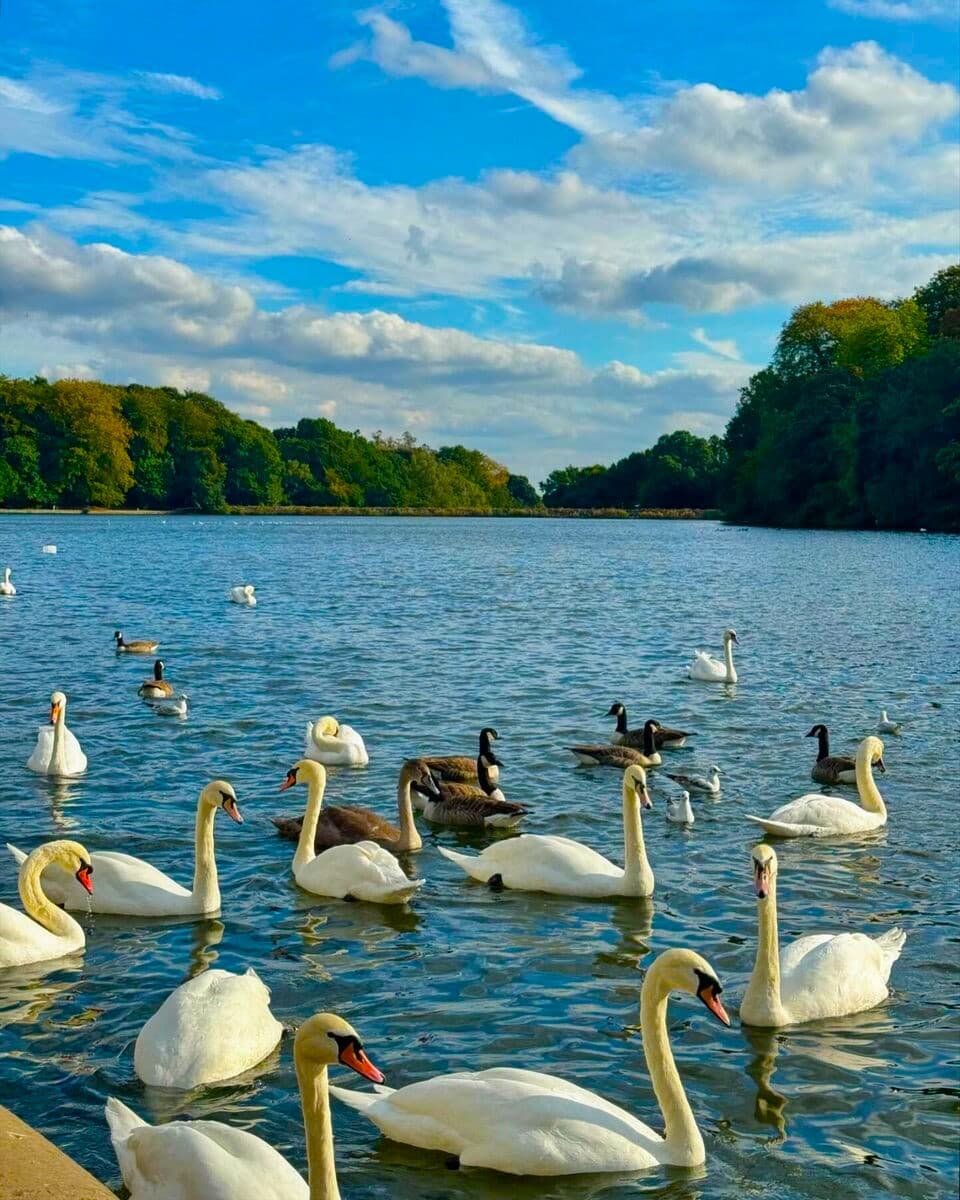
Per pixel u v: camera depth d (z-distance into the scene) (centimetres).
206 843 1370
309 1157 754
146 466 17312
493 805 1762
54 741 2006
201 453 18038
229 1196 743
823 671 3219
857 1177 850
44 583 5975
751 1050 1036
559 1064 1011
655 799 1944
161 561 7819
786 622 4341
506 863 1488
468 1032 1066
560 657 3441
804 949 1163
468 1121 867
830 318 13912
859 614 4591
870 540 10331
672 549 9612
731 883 1491
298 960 1236
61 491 16238
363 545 10319
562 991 1157
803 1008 1091
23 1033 1061
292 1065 1006
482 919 1362
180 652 3469
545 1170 844
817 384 13225
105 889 1370
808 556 8319
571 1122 859
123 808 1792
